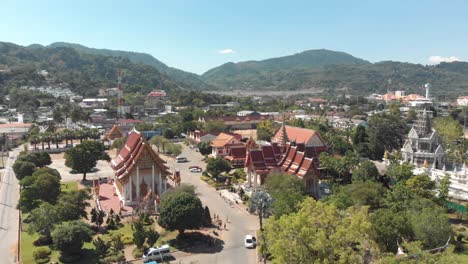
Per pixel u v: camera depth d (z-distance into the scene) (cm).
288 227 6322
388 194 10662
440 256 6444
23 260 8794
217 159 15638
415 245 6644
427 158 16138
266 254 8500
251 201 10019
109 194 13900
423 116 16712
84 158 15388
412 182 11275
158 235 9356
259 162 13900
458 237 9412
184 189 11550
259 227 10712
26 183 12625
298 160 13325
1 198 13712
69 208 10238
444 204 11144
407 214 9262
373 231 8156
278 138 18125
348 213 7075
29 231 9700
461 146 19012
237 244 9669
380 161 19275
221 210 12169
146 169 12794
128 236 9969
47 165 18325
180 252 9256
